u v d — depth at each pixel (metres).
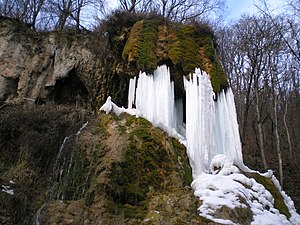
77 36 13.91
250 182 8.23
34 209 7.96
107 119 10.08
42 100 12.94
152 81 10.04
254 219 7.04
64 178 8.66
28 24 14.59
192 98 9.75
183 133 10.64
